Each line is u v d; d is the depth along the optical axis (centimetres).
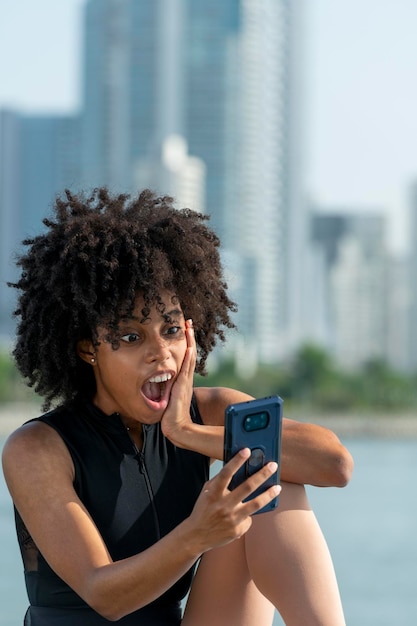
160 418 278
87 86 15300
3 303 10600
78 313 278
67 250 276
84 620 274
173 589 289
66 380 285
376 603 1252
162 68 15162
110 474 279
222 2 15325
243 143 15238
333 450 279
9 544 1380
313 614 265
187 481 292
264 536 272
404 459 6156
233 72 15250
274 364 10738
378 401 10062
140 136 15125
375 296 16500
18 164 16988
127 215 289
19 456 271
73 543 260
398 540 2070
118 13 15225
